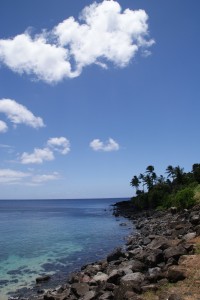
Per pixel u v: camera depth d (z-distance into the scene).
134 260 24.94
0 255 41.25
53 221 97.19
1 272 32.47
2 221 99.06
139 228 63.41
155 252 22.38
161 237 32.31
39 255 41.03
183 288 16.00
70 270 32.72
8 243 51.56
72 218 109.31
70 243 50.56
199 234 26.39
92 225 80.44
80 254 41.19
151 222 62.81
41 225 84.06
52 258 39.00
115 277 21.05
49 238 56.97
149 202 104.25
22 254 41.88
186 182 97.19
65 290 23.55
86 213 141.12
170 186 118.69
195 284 16.14
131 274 19.94
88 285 22.70
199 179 83.50
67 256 40.06
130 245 41.03
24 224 87.56
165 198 93.75
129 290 16.59
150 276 18.14
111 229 68.88
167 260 20.92
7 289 26.66
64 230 70.06
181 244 23.42
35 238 57.31
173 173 120.94
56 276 30.55
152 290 16.39
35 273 31.89
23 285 27.80
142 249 30.11
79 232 65.31
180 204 56.72
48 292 24.81
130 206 139.38
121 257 29.91
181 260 19.91
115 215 113.69
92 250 43.75
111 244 48.12
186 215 46.00
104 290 19.69
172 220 48.94
